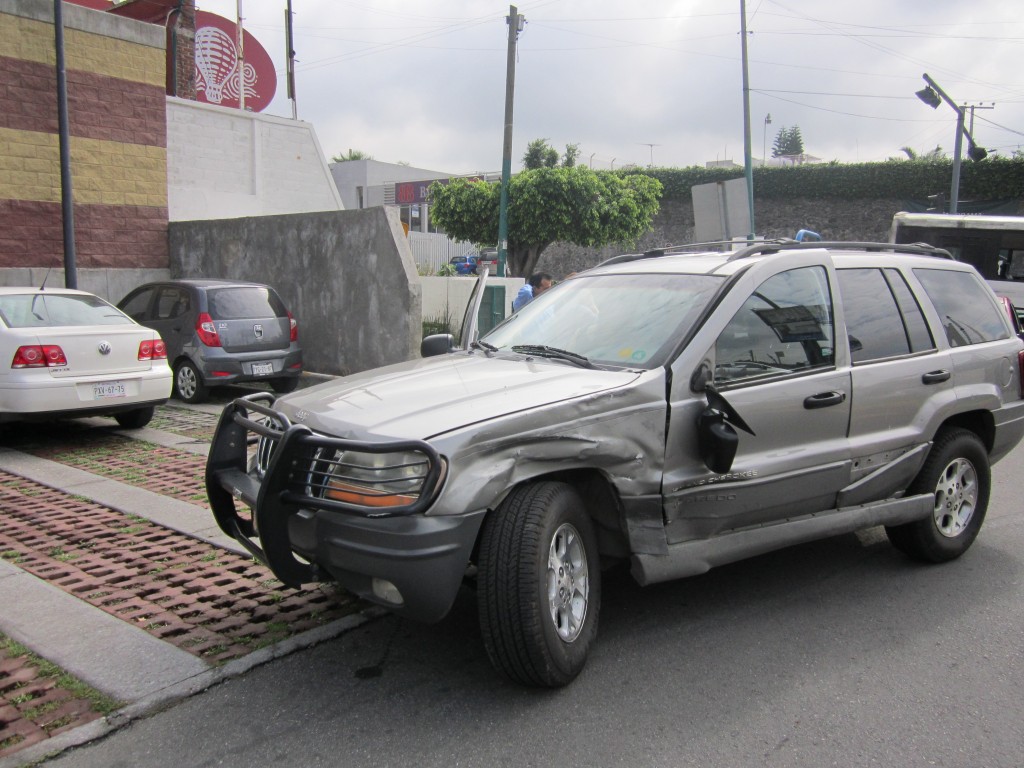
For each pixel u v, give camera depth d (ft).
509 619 11.33
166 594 15.66
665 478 13.20
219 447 13.94
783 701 11.96
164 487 22.99
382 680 12.51
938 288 18.04
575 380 13.20
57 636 13.75
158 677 12.43
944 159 107.76
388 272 38.45
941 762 10.50
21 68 44.75
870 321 16.29
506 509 11.59
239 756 10.59
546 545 11.58
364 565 11.11
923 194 105.60
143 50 49.26
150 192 50.21
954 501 17.75
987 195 101.55
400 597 11.14
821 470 14.88
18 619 14.40
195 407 35.88
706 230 41.34
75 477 24.03
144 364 28.66
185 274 49.83
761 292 14.80
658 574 13.04
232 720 11.42
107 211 48.55
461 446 11.14
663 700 11.94
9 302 27.53
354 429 11.84
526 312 17.29
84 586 15.99
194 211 55.77
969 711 11.74
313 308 42.01
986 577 16.97
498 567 11.35
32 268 46.01
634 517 13.04
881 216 109.29
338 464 11.52
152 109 50.01
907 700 12.02
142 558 17.57
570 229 79.71
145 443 28.66
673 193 123.34
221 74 69.36
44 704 11.71
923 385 16.62
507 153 65.77
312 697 12.01
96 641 13.58
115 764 10.43
